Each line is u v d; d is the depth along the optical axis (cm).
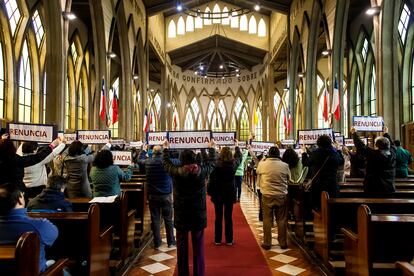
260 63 3134
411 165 1456
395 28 1056
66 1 1141
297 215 638
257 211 963
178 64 3362
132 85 1877
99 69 1492
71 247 358
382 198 489
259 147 1160
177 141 623
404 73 1577
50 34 1097
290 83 2161
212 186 605
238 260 530
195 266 421
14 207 260
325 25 1535
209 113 3681
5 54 1385
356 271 358
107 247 410
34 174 538
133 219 552
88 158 531
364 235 331
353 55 2120
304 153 727
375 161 499
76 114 2095
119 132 1861
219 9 2833
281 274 471
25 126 547
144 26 2206
